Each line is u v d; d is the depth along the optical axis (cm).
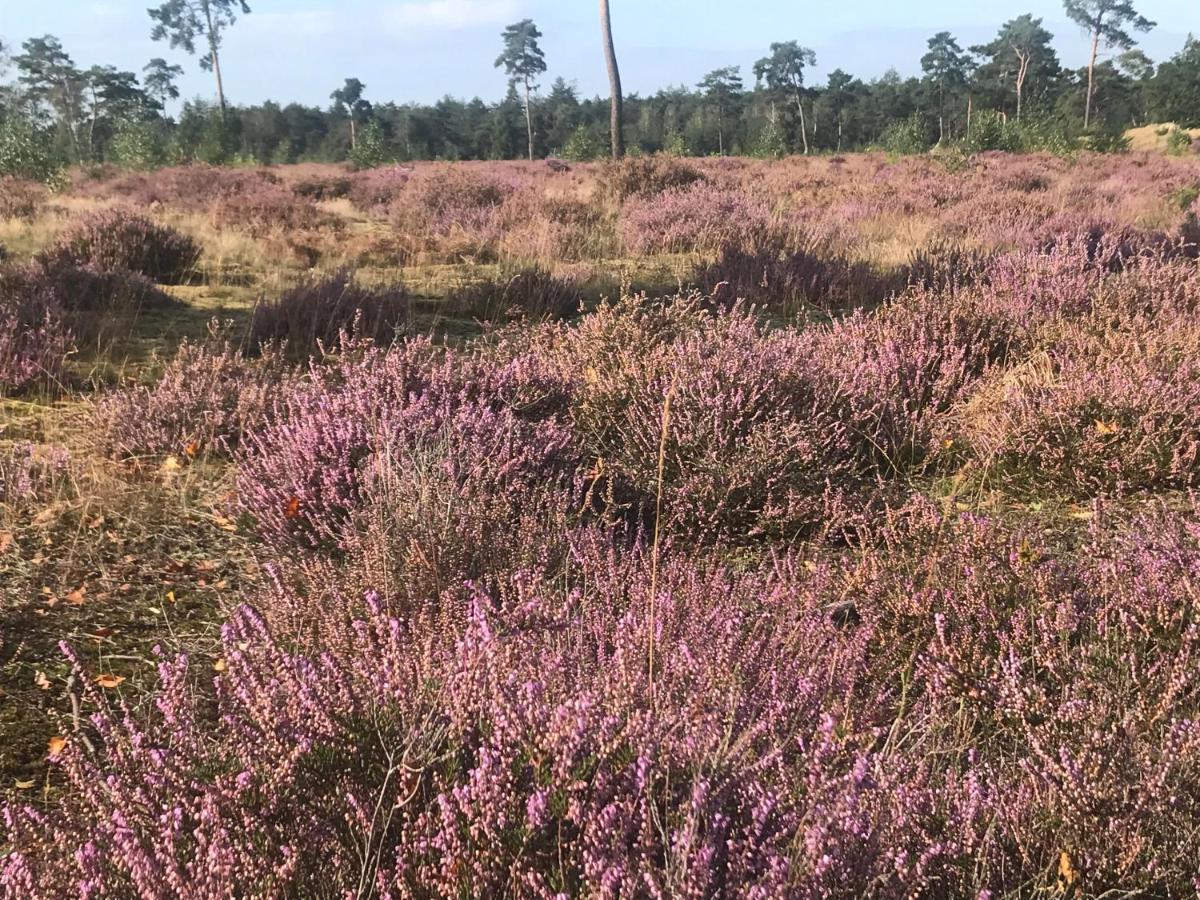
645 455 435
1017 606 298
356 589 306
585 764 171
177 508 417
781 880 155
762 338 559
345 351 555
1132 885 200
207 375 532
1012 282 729
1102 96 9694
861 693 264
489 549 328
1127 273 734
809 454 431
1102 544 343
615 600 301
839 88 10244
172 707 202
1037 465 452
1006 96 9656
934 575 312
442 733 185
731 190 1614
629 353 545
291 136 10275
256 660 223
